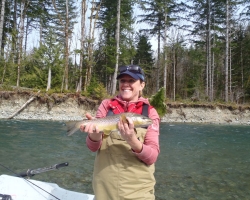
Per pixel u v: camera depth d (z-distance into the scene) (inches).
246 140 600.7
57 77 1192.2
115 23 1328.7
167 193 242.8
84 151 410.3
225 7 1448.1
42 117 921.5
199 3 1497.3
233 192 250.7
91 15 1161.4
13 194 147.3
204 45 1706.4
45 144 454.0
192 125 954.1
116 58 1200.2
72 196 151.2
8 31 1414.9
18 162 328.2
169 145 505.7
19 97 921.5
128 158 97.3
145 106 107.8
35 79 1207.6
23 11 1387.8
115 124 95.6
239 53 1850.4
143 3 1311.5
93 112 994.7
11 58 1125.7
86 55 1149.1
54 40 1136.8
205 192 248.1
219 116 1152.2
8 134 534.3
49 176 274.2
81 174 286.4
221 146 511.8
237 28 1787.6
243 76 1790.1
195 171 322.3
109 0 1349.7
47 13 1563.7
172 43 1567.4
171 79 1903.3
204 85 1902.1
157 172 312.8
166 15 1441.9
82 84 1353.3
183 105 1127.0
